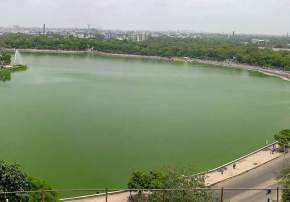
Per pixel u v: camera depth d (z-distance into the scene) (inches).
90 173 4131.4
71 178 3971.5
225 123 6609.3
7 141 5039.4
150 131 5856.3
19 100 7662.4
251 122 6752.0
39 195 2716.5
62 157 4562.0
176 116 6953.7
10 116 6343.5
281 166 4443.9
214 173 4212.6
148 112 7150.6
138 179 3400.6
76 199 3400.6
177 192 2347.4
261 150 5059.1
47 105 7298.2
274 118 7116.1
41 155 4591.5
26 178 2669.8
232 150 5162.4
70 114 6678.2
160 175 3420.3
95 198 3442.4
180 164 4426.7
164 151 4980.3
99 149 4911.4
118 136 5516.7
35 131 5546.3
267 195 3587.6
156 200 2372.0
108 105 7603.4
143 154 4817.9
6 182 2364.7
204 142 5442.9
